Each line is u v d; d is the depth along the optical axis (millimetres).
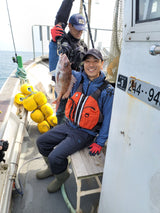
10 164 1839
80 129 1714
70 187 1945
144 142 738
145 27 656
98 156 1626
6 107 2318
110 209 1179
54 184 1845
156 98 637
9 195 1543
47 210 1710
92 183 1999
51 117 2805
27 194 1859
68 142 1606
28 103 2662
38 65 5227
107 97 1546
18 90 3297
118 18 1502
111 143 1082
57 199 1820
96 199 1806
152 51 570
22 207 1729
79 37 2223
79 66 2215
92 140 1779
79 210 1562
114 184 1076
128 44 802
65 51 2057
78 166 1492
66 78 1726
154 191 696
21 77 3479
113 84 1773
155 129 660
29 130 2988
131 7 728
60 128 1812
